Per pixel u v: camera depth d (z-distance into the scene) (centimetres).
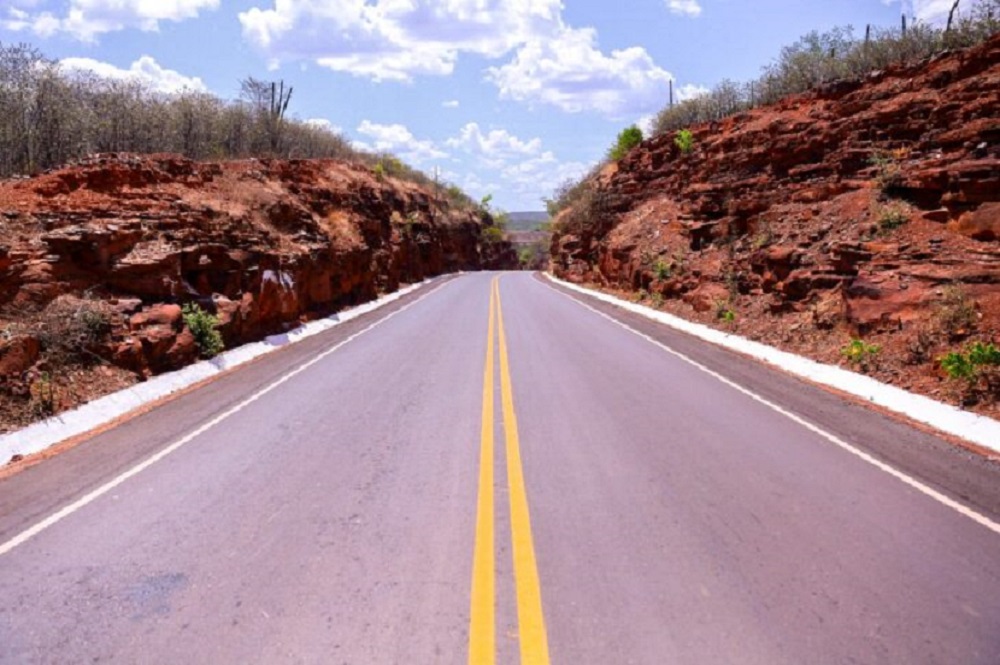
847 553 464
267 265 1565
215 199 1677
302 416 859
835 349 1160
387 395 974
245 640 368
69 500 581
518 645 359
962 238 1216
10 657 355
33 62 1633
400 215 4216
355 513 544
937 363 941
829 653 350
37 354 889
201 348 1211
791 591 414
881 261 1253
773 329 1397
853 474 626
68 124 1709
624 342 1477
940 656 347
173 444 742
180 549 482
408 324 1844
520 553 468
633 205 3369
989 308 1000
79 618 392
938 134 1568
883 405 898
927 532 498
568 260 4041
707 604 399
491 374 1118
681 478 618
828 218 1591
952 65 1719
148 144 2025
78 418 838
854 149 1772
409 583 428
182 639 370
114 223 1207
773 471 636
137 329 1079
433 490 593
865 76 2066
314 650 358
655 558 459
